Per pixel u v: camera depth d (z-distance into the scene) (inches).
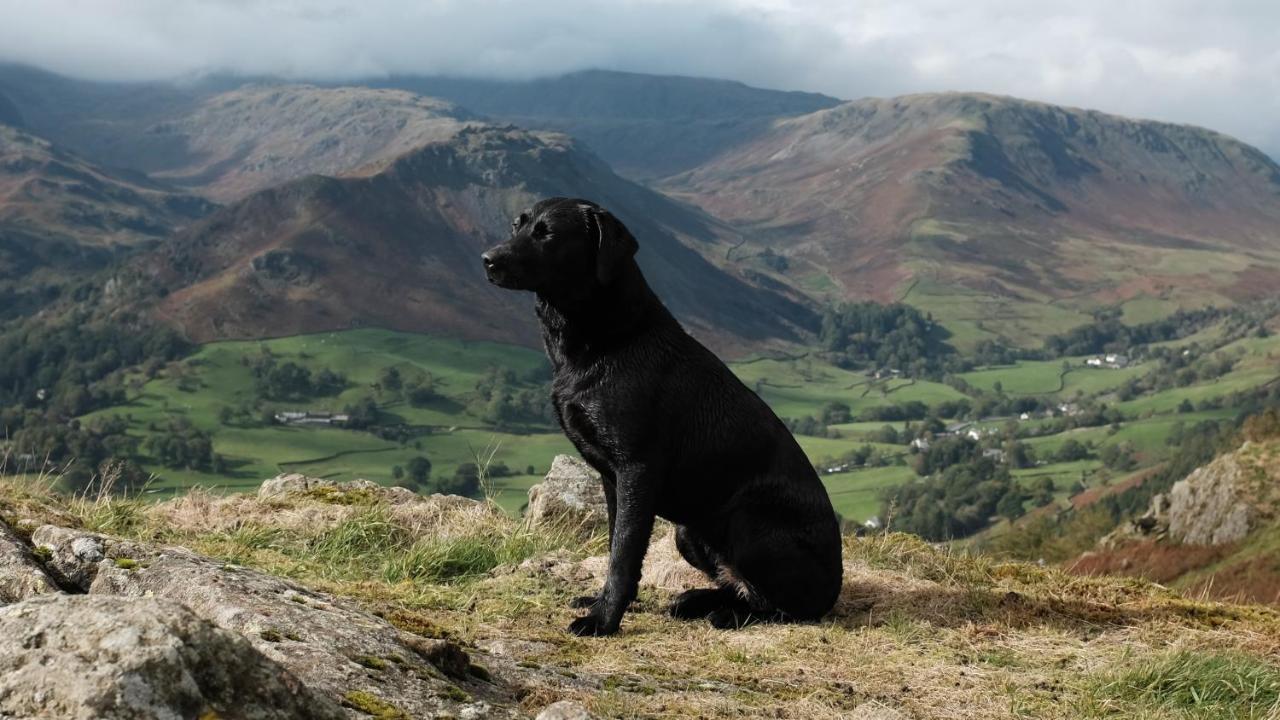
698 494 235.3
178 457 6102.4
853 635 228.5
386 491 355.6
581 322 222.4
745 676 184.4
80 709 80.4
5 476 290.4
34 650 87.4
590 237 216.2
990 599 262.4
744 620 238.7
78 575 166.6
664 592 264.2
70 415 7495.1
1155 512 2386.8
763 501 236.5
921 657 212.2
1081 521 3518.7
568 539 324.2
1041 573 311.9
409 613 184.2
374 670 132.1
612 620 216.2
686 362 229.9
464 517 326.3
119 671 82.8
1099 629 249.0
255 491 354.0
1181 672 199.5
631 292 221.9
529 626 216.4
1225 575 2015.3
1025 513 5137.8
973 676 199.5
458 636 181.6
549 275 214.5
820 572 240.4
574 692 154.7
